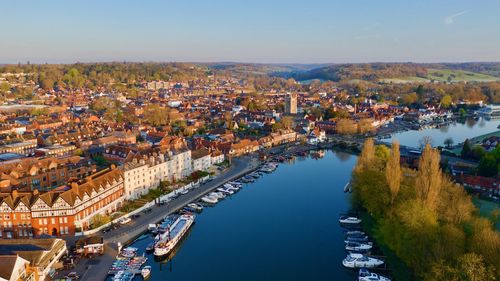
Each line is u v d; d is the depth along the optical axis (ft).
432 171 445.37
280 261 467.11
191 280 424.05
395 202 499.10
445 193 480.23
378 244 492.95
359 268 445.37
